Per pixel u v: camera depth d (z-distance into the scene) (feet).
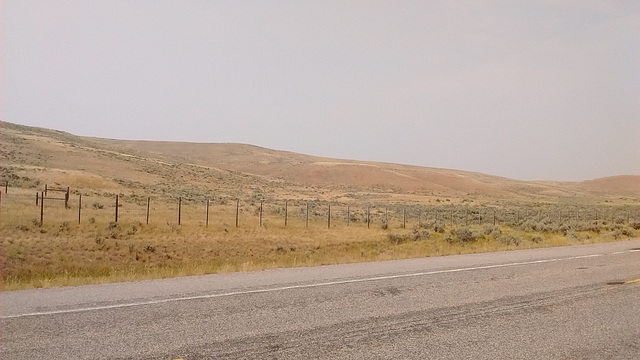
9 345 18.26
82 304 25.02
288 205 219.61
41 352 17.60
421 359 18.30
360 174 505.25
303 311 24.73
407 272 38.52
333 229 113.50
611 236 94.12
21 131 363.76
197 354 17.88
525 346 20.31
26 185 176.65
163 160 419.74
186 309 24.38
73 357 17.19
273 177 484.33
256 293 28.78
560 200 442.09
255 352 18.33
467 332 22.02
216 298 27.12
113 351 17.90
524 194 514.68
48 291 28.78
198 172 373.20
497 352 19.44
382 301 27.58
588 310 26.94
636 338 21.84
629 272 41.09
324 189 413.18
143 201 164.25
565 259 49.49
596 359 19.03
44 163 263.49
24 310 23.50
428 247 86.53
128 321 21.88
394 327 22.39
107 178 237.04
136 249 80.43
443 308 26.32
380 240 99.91
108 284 31.63
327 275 36.47
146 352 17.90
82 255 74.59
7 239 74.49
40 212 100.07
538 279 36.52
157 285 31.24
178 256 81.56
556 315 25.64
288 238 97.71
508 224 134.72
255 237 95.50
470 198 395.96
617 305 28.30
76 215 101.45
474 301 28.30
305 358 17.89
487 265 43.70
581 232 109.19
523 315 25.43
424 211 206.49
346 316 24.02
